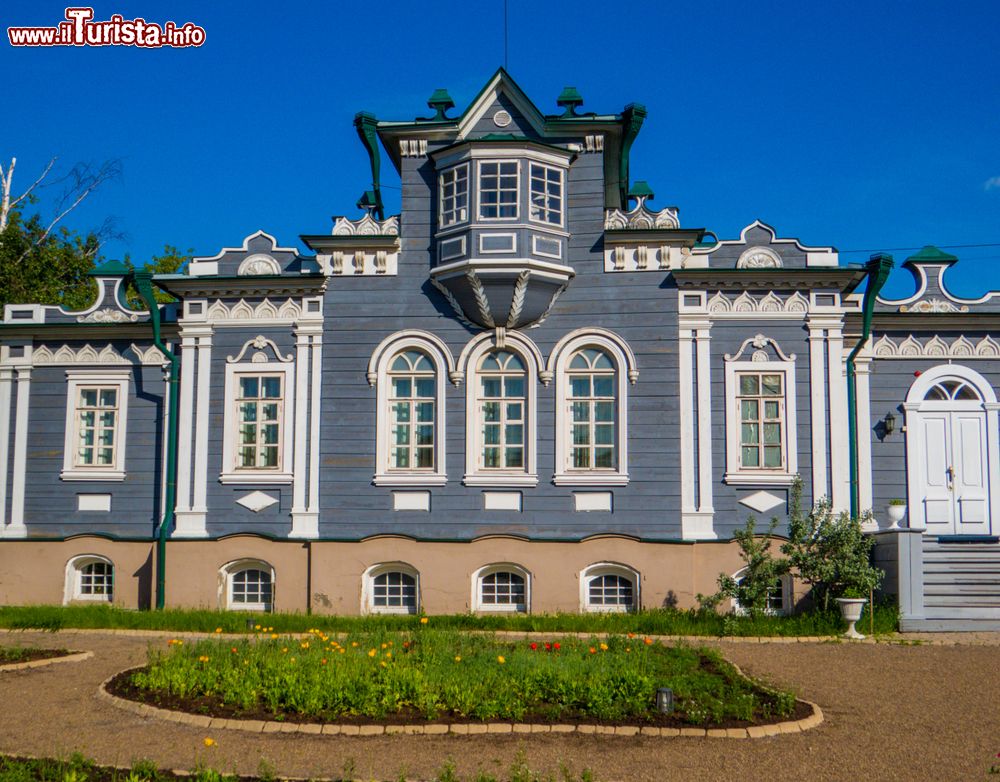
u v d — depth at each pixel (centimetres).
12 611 2016
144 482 2275
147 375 2311
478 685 1204
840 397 2045
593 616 1900
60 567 2216
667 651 1488
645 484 2041
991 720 1191
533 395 2084
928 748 1074
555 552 2017
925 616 1858
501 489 2066
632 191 2602
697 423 2048
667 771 990
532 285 2055
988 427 2252
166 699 1212
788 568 1866
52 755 1019
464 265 2042
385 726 1103
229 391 2144
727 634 1786
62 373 2330
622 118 2108
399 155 2273
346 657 1339
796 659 1571
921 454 2248
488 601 2042
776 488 2028
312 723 1116
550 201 2109
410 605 2053
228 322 2161
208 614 1955
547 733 1101
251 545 2080
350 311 2134
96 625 1898
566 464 2066
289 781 938
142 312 2353
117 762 996
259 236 2181
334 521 2086
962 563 2039
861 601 1805
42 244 4094
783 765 1012
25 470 2305
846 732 1134
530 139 2086
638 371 2067
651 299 2083
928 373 2259
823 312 2062
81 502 2284
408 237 2144
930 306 2262
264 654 1383
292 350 2142
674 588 1986
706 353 2062
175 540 2100
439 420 2094
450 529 2064
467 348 2105
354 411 2114
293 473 2103
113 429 2309
